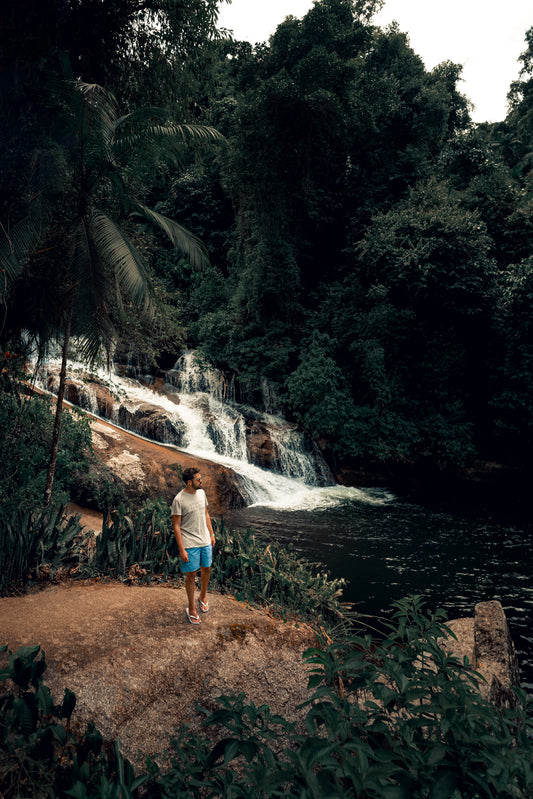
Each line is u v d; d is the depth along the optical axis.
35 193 8.07
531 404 17.48
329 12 19.14
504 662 5.13
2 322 8.98
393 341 18.72
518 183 24.02
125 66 10.73
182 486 12.08
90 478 10.14
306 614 5.89
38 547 5.86
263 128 17.80
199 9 10.45
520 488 17.31
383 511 13.96
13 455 8.52
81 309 7.58
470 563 10.02
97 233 7.62
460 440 17.75
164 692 3.99
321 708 2.34
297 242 21.12
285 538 11.09
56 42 8.58
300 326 20.06
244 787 2.19
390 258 18.28
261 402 18.91
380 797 1.94
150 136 8.04
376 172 22.50
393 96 21.19
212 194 24.25
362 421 17.55
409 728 2.26
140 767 3.55
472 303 18.20
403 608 3.17
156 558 6.31
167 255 22.70
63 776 2.79
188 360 19.48
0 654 3.96
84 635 4.41
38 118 8.37
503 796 1.92
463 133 23.50
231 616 5.11
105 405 14.99
